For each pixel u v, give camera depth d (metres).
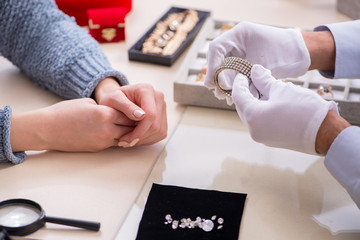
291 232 0.85
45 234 0.83
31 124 0.94
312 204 0.89
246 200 0.89
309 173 0.94
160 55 1.21
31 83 1.15
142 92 0.98
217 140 1.01
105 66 1.09
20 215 0.84
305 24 1.37
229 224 0.85
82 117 0.95
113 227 0.85
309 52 0.97
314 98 0.84
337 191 0.91
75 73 1.07
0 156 0.94
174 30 1.31
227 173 0.94
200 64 1.19
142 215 0.86
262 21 1.38
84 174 0.93
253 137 0.89
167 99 1.12
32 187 0.90
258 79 0.90
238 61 0.92
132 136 0.96
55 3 1.23
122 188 0.91
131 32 1.34
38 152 0.98
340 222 0.86
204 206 0.87
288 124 0.85
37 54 1.11
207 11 1.38
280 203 0.89
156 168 0.95
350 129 0.83
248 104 0.88
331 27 0.99
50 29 1.12
